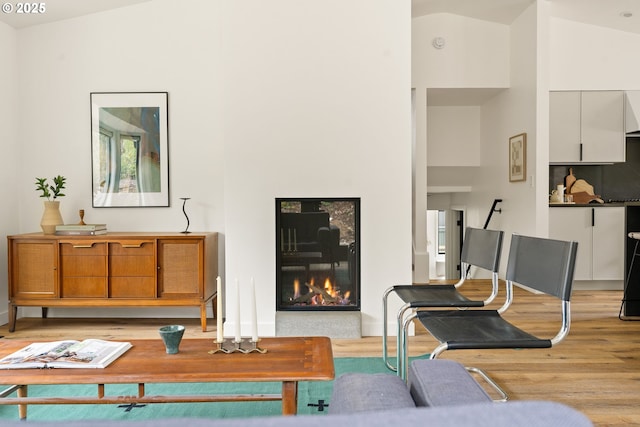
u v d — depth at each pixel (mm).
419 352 3170
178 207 4230
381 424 447
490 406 467
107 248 3713
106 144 4207
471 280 6004
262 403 2371
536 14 4922
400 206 3650
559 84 5496
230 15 3623
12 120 4105
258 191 3656
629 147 5871
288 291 3705
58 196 4098
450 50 5656
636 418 2141
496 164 6008
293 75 3633
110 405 2359
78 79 4191
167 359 1767
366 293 3650
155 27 4180
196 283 3725
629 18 5191
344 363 2934
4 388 2553
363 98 3639
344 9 3621
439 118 6621
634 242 4043
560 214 5305
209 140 4207
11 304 3715
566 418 442
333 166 3652
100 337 3551
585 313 4199
